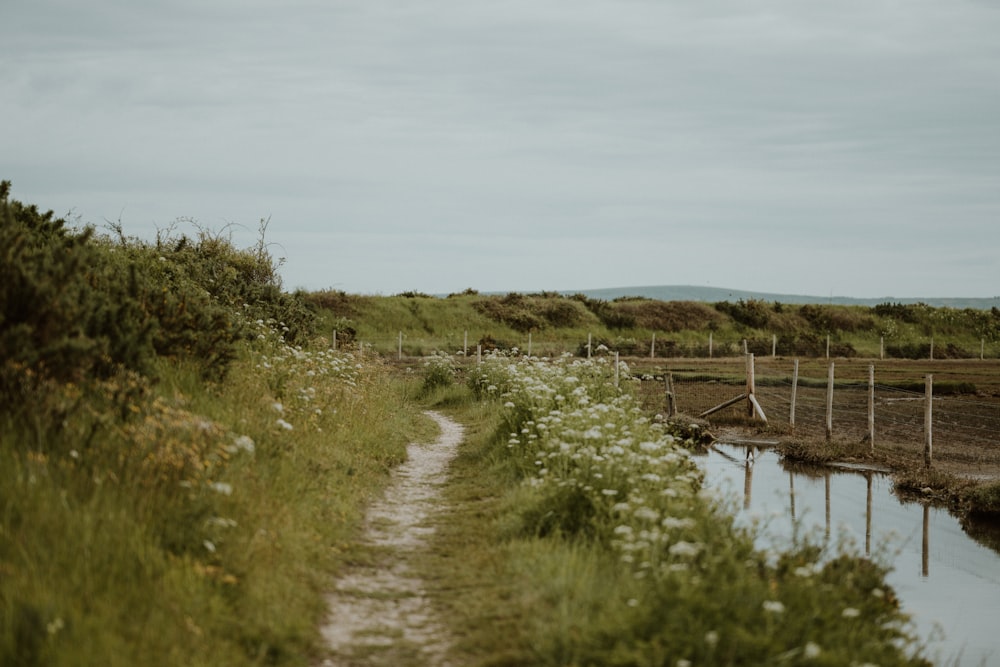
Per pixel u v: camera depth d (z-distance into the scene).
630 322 59.66
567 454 10.24
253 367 13.60
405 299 57.50
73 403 7.88
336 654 6.17
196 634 5.76
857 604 6.80
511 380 19.77
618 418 12.82
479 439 15.90
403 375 30.88
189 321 12.07
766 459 18.52
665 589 6.02
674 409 22.70
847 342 59.62
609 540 8.19
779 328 61.72
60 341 8.09
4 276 8.21
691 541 7.55
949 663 7.80
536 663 5.91
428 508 10.80
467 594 7.48
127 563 6.20
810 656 5.26
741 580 6.13
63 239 12.32
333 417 13.57
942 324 66.69
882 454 18.20
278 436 10.82
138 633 5.54
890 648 6.37
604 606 6.47
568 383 16.64
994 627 8.80
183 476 7.69
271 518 8.12
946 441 20.44
